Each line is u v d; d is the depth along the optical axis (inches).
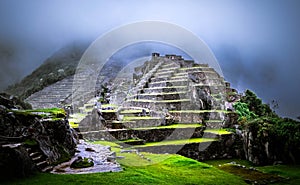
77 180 258.7
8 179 241.1
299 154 477.1
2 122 297.1
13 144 273.7
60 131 350.9
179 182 299.1
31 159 272.5
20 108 418.3
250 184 333.4
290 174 396.2
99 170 308.7
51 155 311.6
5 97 406.6
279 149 502.3
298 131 494.9
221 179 335.9
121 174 297.1
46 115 359.6
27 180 246.2
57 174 277.1
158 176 315.6
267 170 423.8
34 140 303.6
